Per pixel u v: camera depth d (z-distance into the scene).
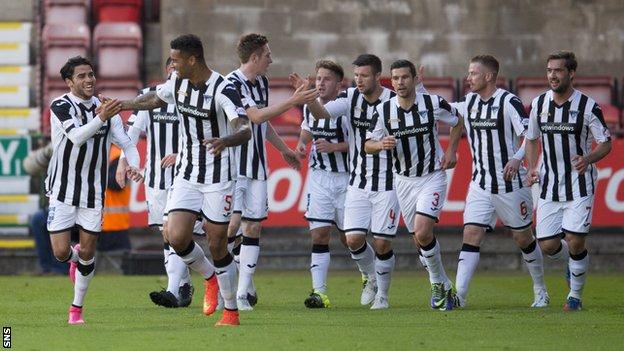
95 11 51.62
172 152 30.19
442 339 22.42
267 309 29.05
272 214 43.62
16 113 49.78
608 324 25.19
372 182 29.16
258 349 20.80
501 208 29.34
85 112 25.03
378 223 29.19
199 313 27.58
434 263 28.30
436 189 27.97
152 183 30.47
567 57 27.39
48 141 44.59
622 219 43.75
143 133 42.84
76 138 24.23
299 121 47.59
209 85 23.11
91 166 25.05
